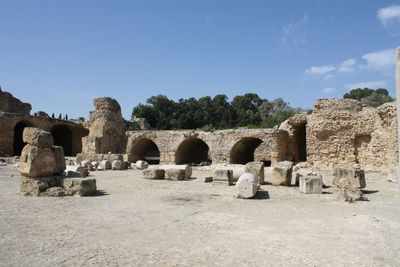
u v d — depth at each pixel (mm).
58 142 47469
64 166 13938
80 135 45531
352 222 8492
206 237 7062
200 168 30469
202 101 83812
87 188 12734
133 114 75000
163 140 36250
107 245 6402
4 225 7828
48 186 12727
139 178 20188
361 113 26859
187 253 5996
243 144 35719
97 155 32594
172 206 10672
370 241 6832
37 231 7336
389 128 22531
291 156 31859
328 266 5414
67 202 11141
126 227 7836
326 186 16047
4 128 36250
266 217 9102
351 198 11805
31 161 12492
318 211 9984
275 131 30078
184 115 74875
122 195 12992
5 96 45062
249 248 6328
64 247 6227
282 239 6957
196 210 10008
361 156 26781
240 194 12422
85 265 5320
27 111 49125
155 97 79875
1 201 11117
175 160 35344
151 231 7500
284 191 14562
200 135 34094
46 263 5383
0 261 5441
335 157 27375
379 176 22234
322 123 27984
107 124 38969
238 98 91375
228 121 76938
